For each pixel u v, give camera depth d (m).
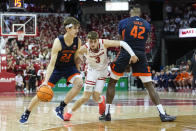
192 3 25.69
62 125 4.46
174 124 4.40
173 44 24.08
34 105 4.70
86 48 4.74
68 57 4.72
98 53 4.72
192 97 10.62
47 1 24.66
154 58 21.45
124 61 4.87
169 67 16.75
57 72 4.85
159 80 16.47
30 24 19.80
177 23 23.06
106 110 4.94
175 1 26.03
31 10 23.55
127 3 24.06
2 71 15.02
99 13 25.33
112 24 24.38
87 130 4.00
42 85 4.43
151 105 7.57
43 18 23.14
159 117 5.21
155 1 24.89
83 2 24.33
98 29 23.94
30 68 15.39
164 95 11.90
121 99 9.85
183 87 15.33
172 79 15.80
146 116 5.38
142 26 4.93
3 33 15.03
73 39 4.65
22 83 15.45
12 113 6.05
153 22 24.73
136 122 4.66
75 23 4.52
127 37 4.91
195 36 19.92
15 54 16.64
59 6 25.34
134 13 5.05
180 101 8.79
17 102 8.87
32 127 4.32
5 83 15.01
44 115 5.64
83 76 15.53
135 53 4.84
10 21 21.78
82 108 6.82
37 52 18.11
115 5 24.16
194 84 13.21
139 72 4.93
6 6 23.17
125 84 16.80
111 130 3.97
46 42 20.22
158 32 23.55
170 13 26.73
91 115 5.59
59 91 15.88
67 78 4.92
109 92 4.98
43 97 4.35
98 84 4.96
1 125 4.51
